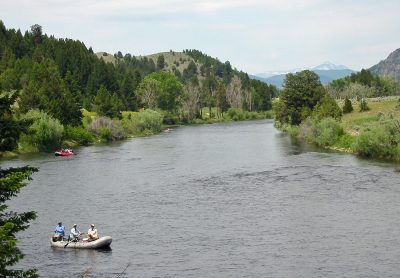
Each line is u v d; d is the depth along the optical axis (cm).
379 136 8106
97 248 3909
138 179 6812
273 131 14862
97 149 10856
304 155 8806
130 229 4403
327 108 11400
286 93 13512
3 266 1750
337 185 5959
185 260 3606
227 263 3519
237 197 5541
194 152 9850
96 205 5300
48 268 3525
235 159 8619
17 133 2289
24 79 16038
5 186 1834
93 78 19575
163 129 17375
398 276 3192
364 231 4131
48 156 9538
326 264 3441
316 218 4569
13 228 1906
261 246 3859
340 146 9612
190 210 5016
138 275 3353
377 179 6222
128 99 19825
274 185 6131
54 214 4941
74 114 12862
